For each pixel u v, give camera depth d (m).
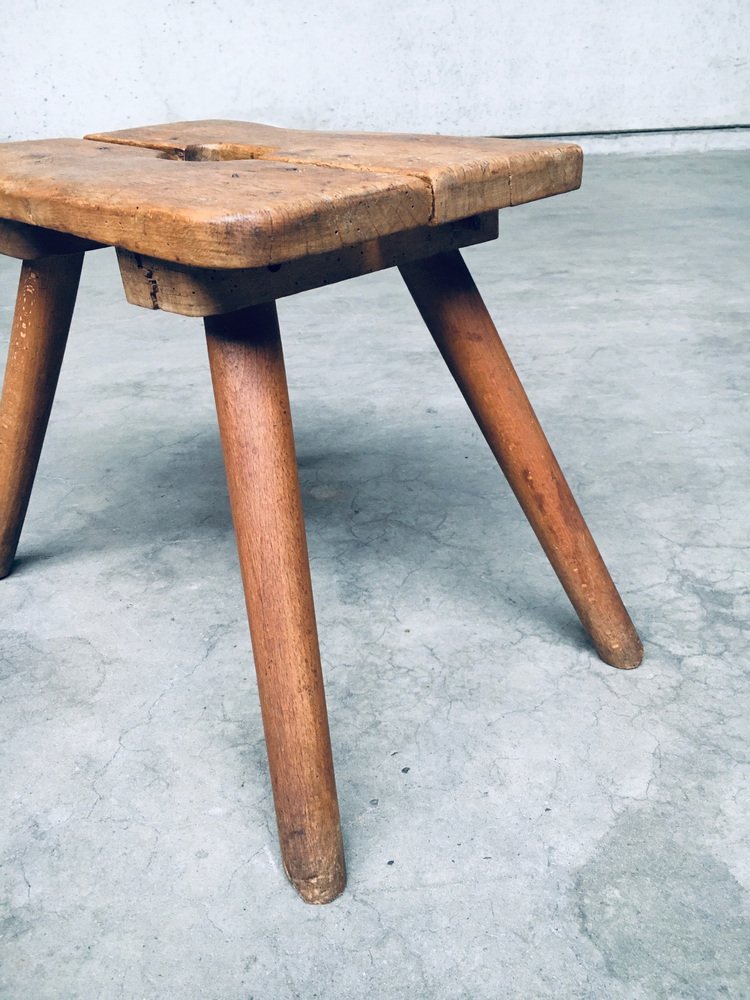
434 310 1.02
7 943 0.78
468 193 0.86
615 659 1.08
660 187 3.78
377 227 0.79
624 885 0.82
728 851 0.85
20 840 0.88
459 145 1.00
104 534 1.41
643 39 4.31
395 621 1.19
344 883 0.82
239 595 1.25
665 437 1.67
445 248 0.96
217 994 0.74
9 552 1.29
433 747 0.98
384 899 0.81
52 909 0.81
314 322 2.41
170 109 4.10
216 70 4.07
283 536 0.82
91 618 1.21
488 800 0.91
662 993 0.73
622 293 2.51
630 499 1.46
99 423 1.81
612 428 1.72
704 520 1.40
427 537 1.37
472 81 4.30
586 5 4.21
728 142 4.52
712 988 0.73
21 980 0.75
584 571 1.07
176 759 0.98
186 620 1.20
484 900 0.81
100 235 0.79
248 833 0.88
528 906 0.80
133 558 1.35
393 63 4.21
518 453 1.04
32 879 0.84
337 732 1.00
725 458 1.59
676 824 0.88
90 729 1.02
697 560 1.30
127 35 3.93
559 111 4.42
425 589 1.25
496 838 0.87
